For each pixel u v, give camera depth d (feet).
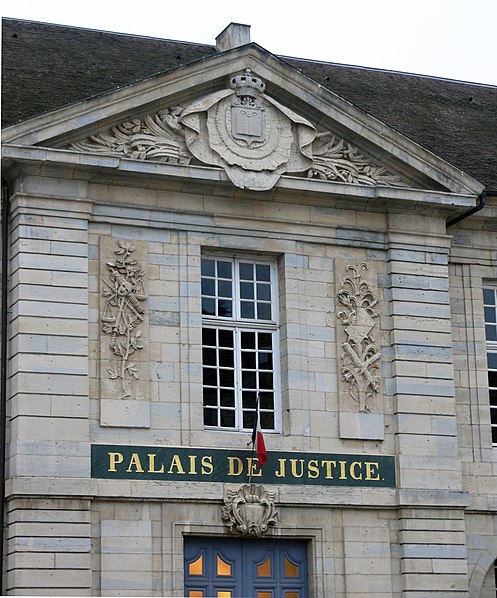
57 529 69.36
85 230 73.56
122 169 73.87
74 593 69.00
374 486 76.84
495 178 87.45
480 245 83.97
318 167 78.59
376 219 80.59
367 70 102.32
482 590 79.82
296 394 76.54
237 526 73.20
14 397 70.64
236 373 76.84
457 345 82.23
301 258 78.48
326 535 75.36
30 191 72.69
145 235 75.36
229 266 78.13
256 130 77.15
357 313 79.00
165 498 72.13
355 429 77.25
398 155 79.92
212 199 76.89
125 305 73.97
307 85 78.38
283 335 77.56
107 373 72.79
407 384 78.69
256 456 74.59
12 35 89.40
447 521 77.56
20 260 71.77
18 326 71.10
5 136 71.26
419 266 80.74
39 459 69.77
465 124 97.04
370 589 75.51
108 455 71.56
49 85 82.48
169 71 75.05
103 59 89.66
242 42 90.58
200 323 75.41
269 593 74.54
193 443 73.67
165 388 73.87
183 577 72.18
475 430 81.25
